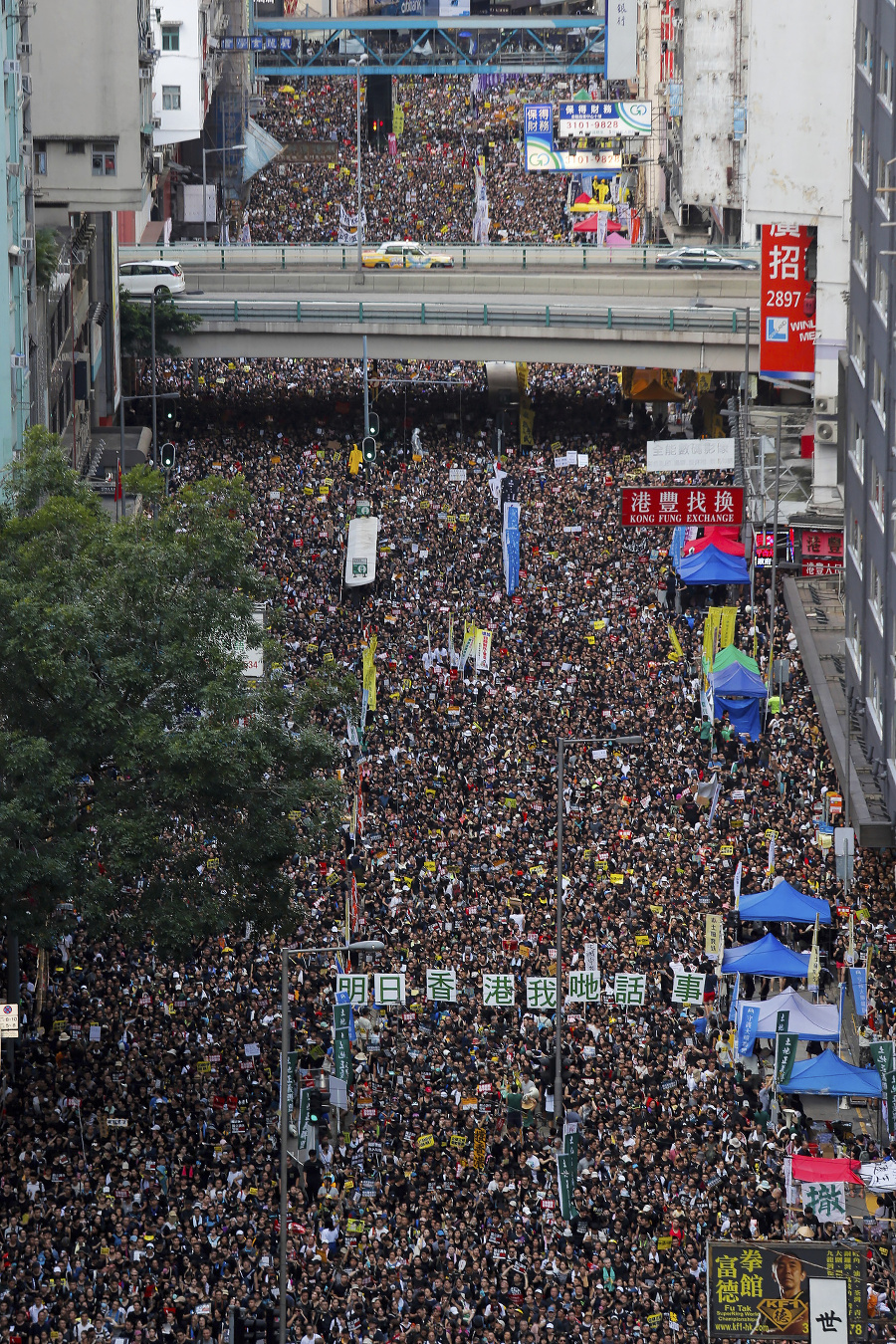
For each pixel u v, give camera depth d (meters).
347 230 196.88
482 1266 46.62
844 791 77.56
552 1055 59.16
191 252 151.88
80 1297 45.00
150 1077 57.06
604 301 141.38
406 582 103.06
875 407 79.88
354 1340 43.44
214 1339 43.84
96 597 58.88
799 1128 56.81
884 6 78.75
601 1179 51.47
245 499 62.03
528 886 69.69
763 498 107.00
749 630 98.38
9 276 81.31
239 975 64.31
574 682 89.56
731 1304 40.53
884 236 79.06
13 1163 51.81
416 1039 59.75
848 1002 66.00
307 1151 52.84
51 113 103.88
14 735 57.12
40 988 61.94
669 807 76.88
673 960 64.62
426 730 83.81
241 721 62.38
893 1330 44.72
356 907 66.50
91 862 59.16
